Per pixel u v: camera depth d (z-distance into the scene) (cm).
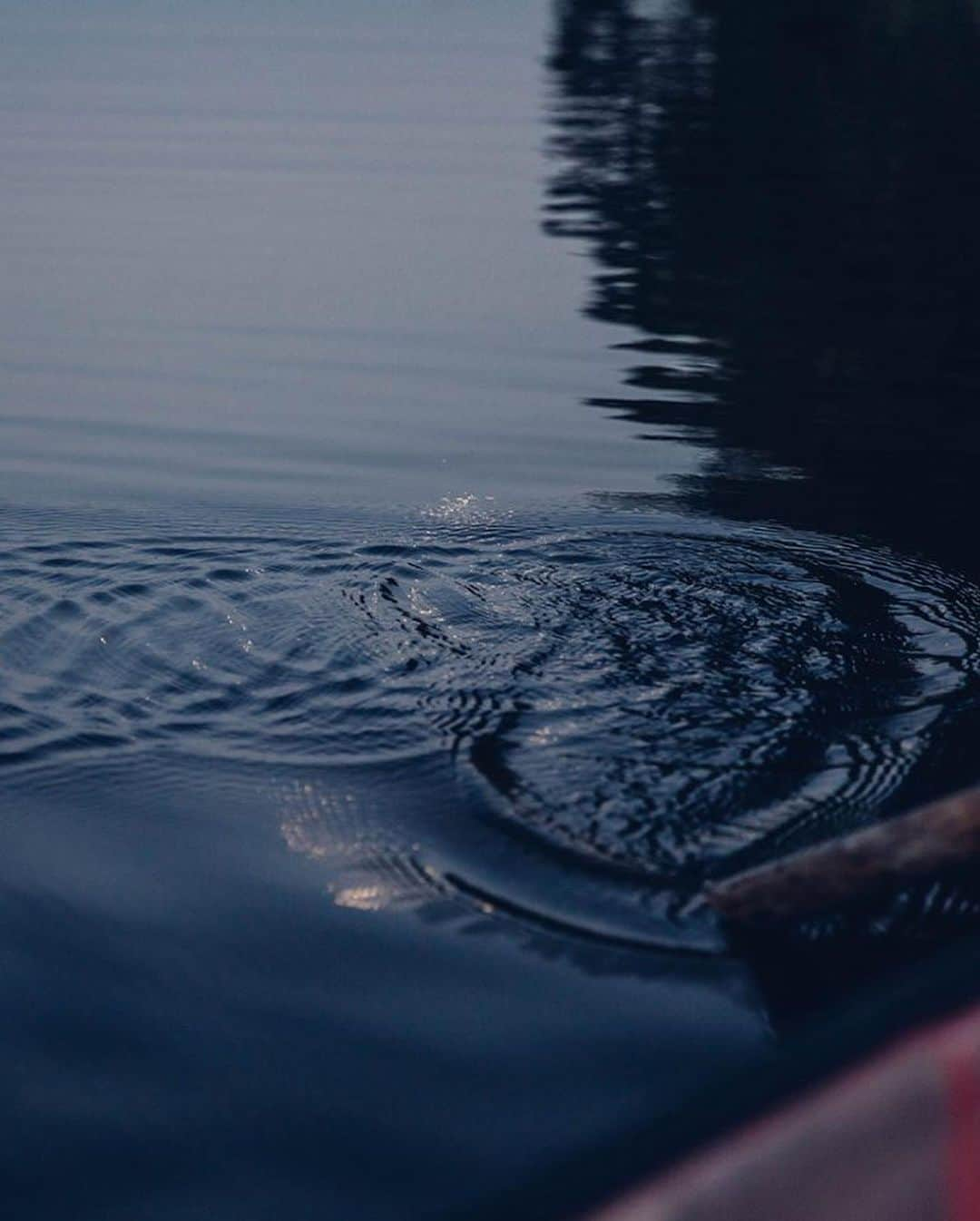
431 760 326
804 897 255
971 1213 125
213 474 559
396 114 1284
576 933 265
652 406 628
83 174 1070
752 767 323
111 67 1603
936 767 322
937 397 628
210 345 722
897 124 1148
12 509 508
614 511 504
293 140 1183
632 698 355
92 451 586
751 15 1698
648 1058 230
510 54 1605
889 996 143
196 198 998
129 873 284
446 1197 201
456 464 565
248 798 313
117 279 828
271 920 269
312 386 664
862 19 1569
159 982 250
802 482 535
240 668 370
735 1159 127
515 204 960
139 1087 224
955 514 496
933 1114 129
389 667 370
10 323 757
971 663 375
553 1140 212
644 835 297
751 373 667
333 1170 207
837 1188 125
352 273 833
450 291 798
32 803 310
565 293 789
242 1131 215
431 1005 244
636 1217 125
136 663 372
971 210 912
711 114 1212
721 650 383
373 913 271
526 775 320
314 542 464
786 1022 239
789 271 812
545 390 652
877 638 391
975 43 1435
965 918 266
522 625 397
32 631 390
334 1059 231
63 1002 244
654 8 1839
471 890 279
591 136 1161
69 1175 206
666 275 813
